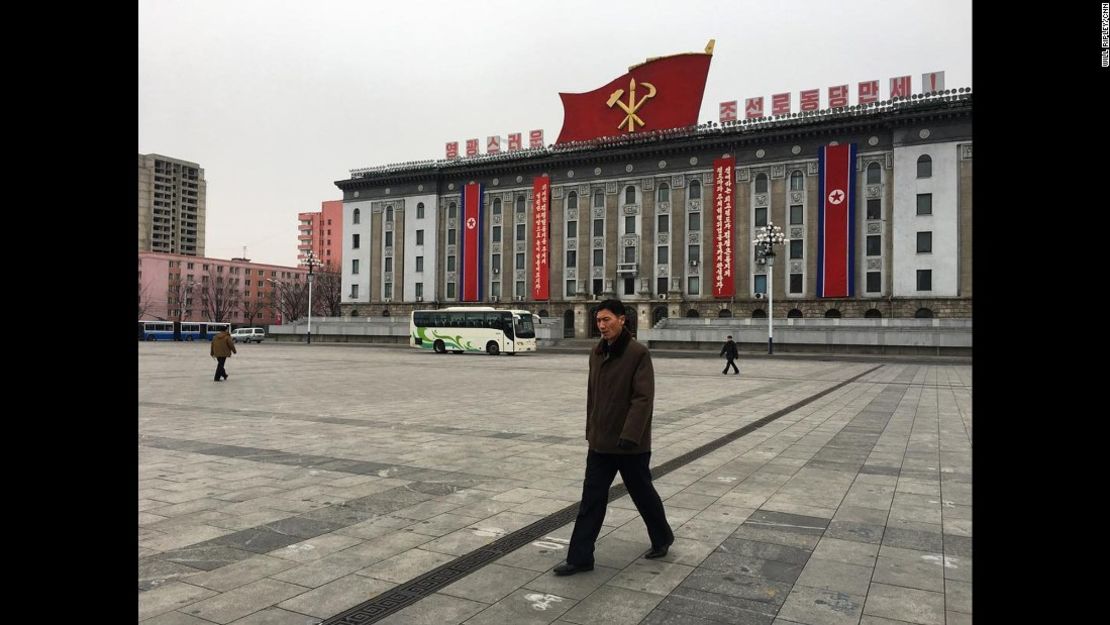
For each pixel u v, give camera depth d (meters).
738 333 43.69
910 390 17.70
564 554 4.80
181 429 10.66
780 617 3.73
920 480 7.12
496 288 64.44
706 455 8.53
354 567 4.52
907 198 46.91
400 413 12.77
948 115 45.38
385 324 59.53
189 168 121.31
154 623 3.63
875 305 47.91
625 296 57.88
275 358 35.06
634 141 57.75
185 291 109.69
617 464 4.54
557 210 61.28
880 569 4.49
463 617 3.73
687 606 3.88
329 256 152.00
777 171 51.78
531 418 12.09
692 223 55.44
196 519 5.63
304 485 6.87
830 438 9.87
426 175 67.56
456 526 5.46
